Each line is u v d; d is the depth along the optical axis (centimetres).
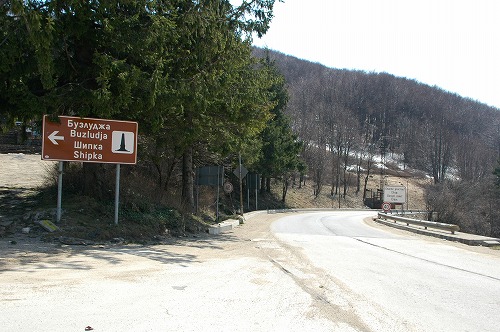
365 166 11650
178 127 1811
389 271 1055
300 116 9306
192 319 581
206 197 3141
